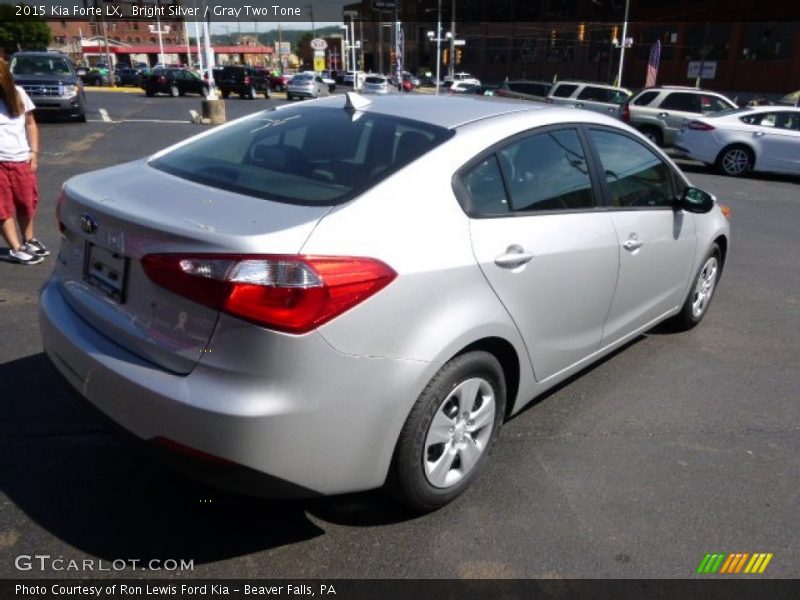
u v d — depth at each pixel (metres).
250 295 2.04
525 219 2.85
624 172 3.60
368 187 2.44
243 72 36.62
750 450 3.34
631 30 54.81
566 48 63.47
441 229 2.49
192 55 92.62
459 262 2.50
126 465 2.97
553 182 3.09
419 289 2.35
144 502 2.74
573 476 3.05
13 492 2.75
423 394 2.45
